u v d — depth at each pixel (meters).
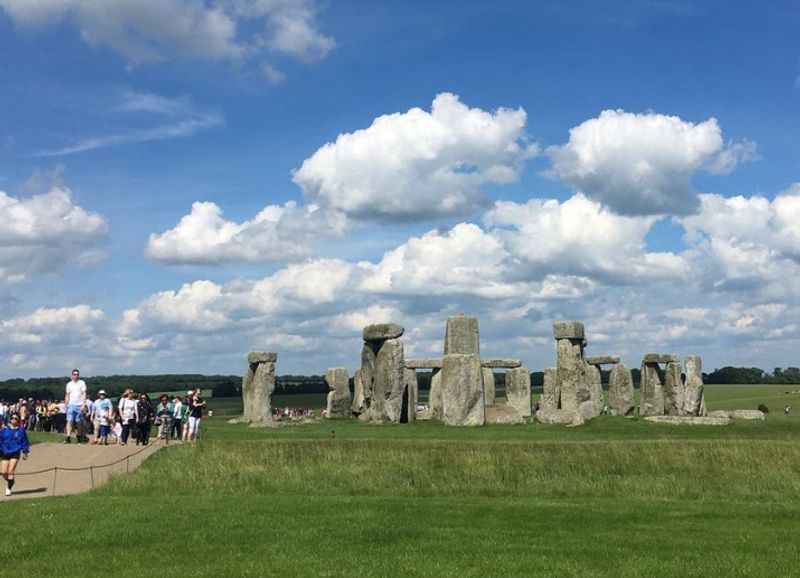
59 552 19.16
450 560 18.53
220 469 31.17
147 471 30.72
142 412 37.50
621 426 43.94
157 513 23.44
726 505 26.19
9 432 27.12
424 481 30.42
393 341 52.62
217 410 84.19
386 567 17.89
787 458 31.81
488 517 23.69
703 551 19.67
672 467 31.52
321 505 25.23
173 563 18.20
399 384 52.09
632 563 18.42
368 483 30.08
